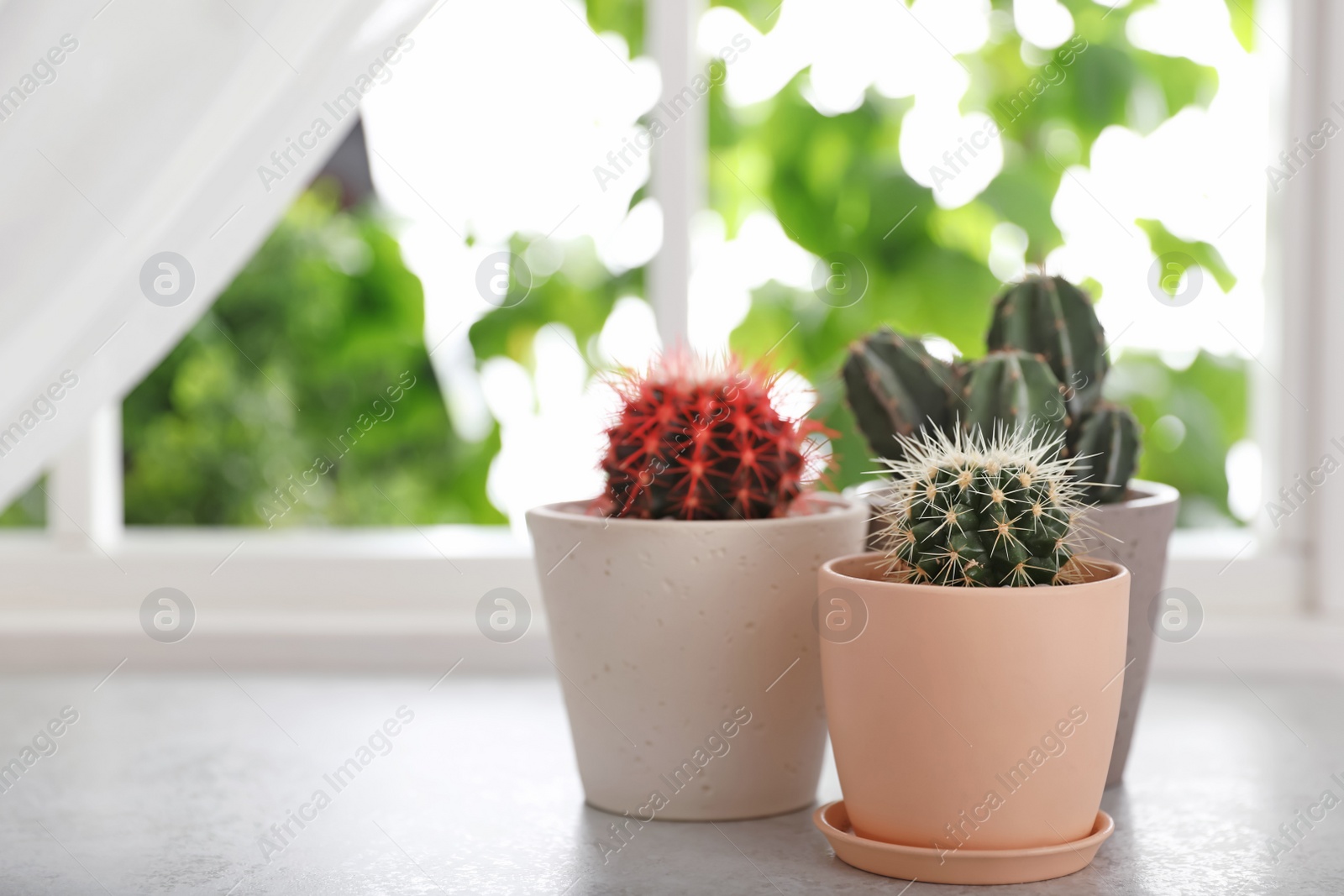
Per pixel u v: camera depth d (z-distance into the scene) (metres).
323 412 1.91
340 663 1.03
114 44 0.84
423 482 1.90
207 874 0.77
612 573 0.78
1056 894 0.74
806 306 1.67
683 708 0.78
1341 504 1.03
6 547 1.08
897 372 0.83
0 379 0.85
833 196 1.66
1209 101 1.62
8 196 0.84
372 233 1.90
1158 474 1.78
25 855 0.78
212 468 1.89
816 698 0.79
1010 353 0.80
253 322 1.89
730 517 0.79
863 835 0.76
